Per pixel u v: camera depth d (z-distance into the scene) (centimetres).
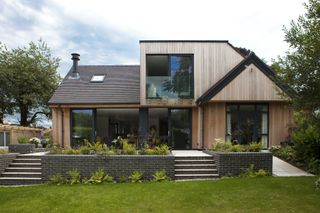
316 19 841
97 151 1129
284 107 1599
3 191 912
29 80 2655
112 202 760
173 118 1673
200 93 1620
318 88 837
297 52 883
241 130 1609
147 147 1245
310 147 1163
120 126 2178
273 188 853
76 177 1041
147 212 686
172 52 1614
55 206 738
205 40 1638
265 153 1075
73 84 1895
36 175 1113
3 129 1521
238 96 1528
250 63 1552
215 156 1134
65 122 1750
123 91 1798
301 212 668
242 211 682
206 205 726
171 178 1066
